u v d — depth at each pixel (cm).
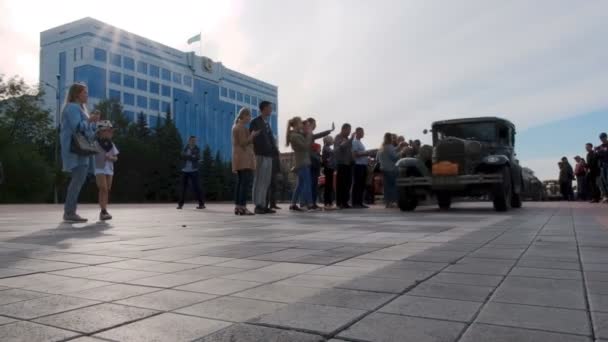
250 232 559
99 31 9225
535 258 345
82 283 271
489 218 786
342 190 1219
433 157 1066
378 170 1455
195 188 1436
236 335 175
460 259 344
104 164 827
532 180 2302
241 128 989
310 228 608
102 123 834
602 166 1455
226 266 324
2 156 4719
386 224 668
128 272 304
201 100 11544
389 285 258
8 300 232
